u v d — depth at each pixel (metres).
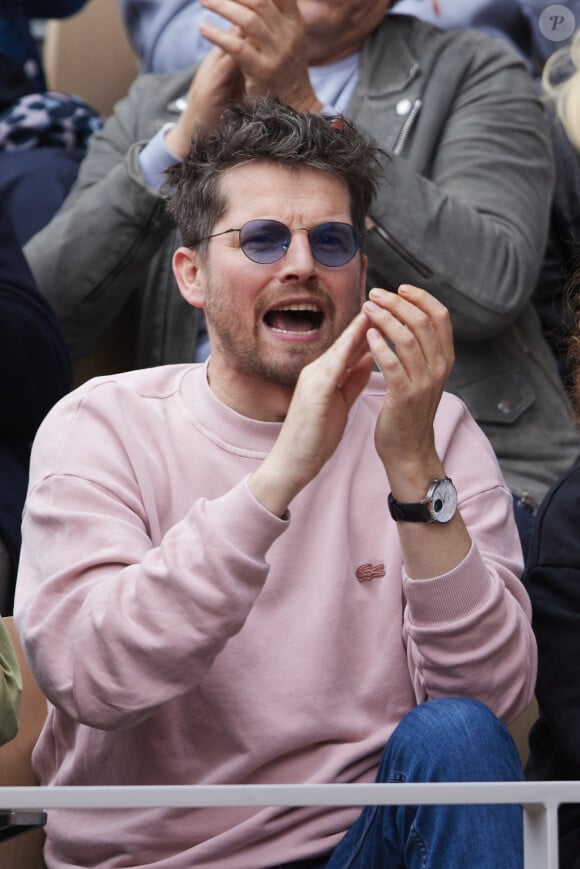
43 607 6.25
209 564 5.82
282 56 9.25
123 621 5.88
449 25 12.45
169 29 12.48
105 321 10.20
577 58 12.09
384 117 10.35
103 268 9.96
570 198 11.24
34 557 6.57
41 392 8.94
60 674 6.13
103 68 13.88
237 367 6.63
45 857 6.70
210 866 6.20
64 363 9.11
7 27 12.22
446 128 10.41
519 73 10.64
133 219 9.91
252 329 6.56
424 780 5.62
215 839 6.19
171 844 6.29
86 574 6.26
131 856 6.31
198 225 6.75
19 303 8.79
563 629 6.89
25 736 7.07
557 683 6.86
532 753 7.33
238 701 6.30
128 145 10.76
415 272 9.62
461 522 6.33
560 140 11.38
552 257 11.20
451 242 9.66
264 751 6.28
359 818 6.02
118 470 6.59
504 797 4.52
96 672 5.95
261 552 5.88
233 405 6.75
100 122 11.92
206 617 5.82
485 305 9.68
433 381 6.17
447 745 5.61
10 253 9.05
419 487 6.26
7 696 6.04
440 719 5.70
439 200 9.73
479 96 10.46
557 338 10.81
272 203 6.57
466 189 10.16
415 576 6.30
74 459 6.61
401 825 5.62
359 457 6.86
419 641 6.34
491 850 5.34
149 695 5.91
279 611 6.44
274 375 6.55
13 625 7.14
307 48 9.43
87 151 11.41
